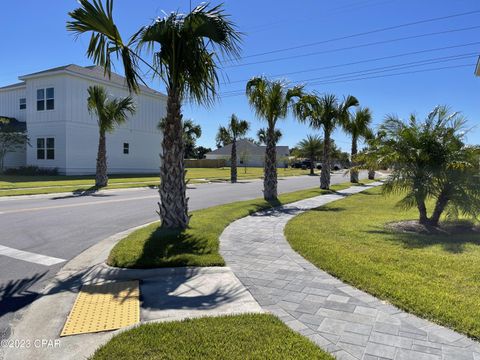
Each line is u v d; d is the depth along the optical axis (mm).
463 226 8953
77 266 5969
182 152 8289
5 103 32906
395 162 9148
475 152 8531
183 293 4707
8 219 10109
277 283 5008
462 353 3211
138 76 7562
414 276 5090
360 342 3400
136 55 7473
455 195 8719
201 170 50344
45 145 28125
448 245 6980
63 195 16719
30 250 6945
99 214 11211
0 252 6789
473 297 4344
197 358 3078
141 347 3246
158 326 3639
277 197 15914
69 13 6586
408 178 9062
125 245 6793
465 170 8500
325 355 3129
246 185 25094
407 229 8758
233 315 3910
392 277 5043
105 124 20453
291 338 3402
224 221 9547
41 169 27594
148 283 5121
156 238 7223
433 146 8789
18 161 30188
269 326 3637
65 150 27188
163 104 36281
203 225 8703
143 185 21922
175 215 8195
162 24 7285
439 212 9008
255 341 3346
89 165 29000
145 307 4289
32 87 28359
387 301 4332
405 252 6414
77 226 9281
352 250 6566
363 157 9781
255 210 11727
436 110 9047
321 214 11195
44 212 11422
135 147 33344
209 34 7559
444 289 4602
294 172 51281
